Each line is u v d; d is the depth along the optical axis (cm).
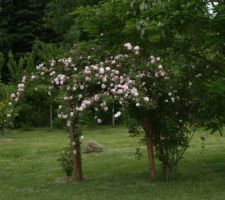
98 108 908
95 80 912
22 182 1095
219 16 930
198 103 1008
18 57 3703
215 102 1001
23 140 2075
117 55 970
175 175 1064
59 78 962
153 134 1030
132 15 1027
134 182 1025
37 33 3800
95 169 1235
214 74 1045
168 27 983
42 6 3819
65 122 1071
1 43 3659
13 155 1600
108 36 1086
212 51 1040
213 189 930
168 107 991
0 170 1287
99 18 1073
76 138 1038
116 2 1044
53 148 1730
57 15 3438
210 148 1560
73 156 1067
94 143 1569
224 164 1247
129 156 1444
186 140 1038
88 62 995
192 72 1036
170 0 951
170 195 884
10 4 3766
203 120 1037
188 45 1036
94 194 916
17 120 2636
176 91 980
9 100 1124
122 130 2422
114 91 891
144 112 997
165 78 952
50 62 1021
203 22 979
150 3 952
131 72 922
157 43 1048
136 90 888
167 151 1030
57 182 1073
